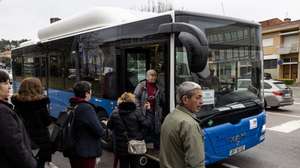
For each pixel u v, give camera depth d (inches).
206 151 203.5
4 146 111.8
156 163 246.2
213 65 218.4
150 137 223.5
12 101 181.2
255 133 237.6
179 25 196.1
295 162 270.1
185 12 210.4
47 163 255.0
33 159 119.4
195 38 182.1
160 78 218.5
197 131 113.8
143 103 223.3
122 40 255.1
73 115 168.6
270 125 446.9
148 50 229.8
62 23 363.3
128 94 199.6
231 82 229.1
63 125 173.5
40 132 183.2
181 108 118.8
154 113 220.8
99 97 287.0
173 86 203.6
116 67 262.5
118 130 199.2
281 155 291.3
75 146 167.6
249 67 243.4
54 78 379.9
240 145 224.8
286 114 562.6
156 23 219.9
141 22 234.1
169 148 116.5
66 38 348.8
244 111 230.2
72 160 172.9
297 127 429.7
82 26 322.7
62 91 359.3
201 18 216.7
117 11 291.4
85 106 167.9
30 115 180.2
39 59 423.2
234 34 233.9
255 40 249.9
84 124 165.9
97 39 290.0
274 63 1881.2
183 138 112.7
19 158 113.5
